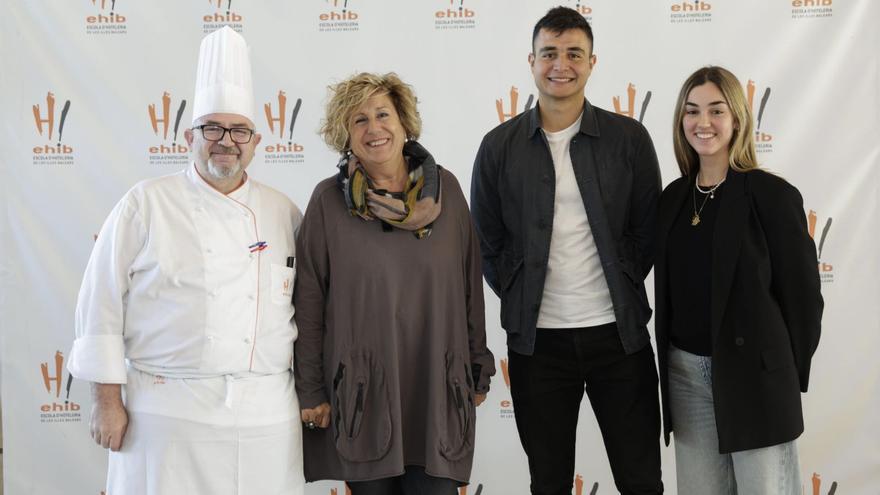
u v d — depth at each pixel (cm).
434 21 278
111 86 279
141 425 183
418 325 195
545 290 214
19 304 281
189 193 190
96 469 284
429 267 194
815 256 190
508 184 218
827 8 272
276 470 189
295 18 279
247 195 195
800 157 275
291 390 197
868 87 272
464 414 196
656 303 205
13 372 282
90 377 182
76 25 278
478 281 210
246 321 187
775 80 274
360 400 192
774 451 191
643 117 278
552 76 206
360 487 197
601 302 211
